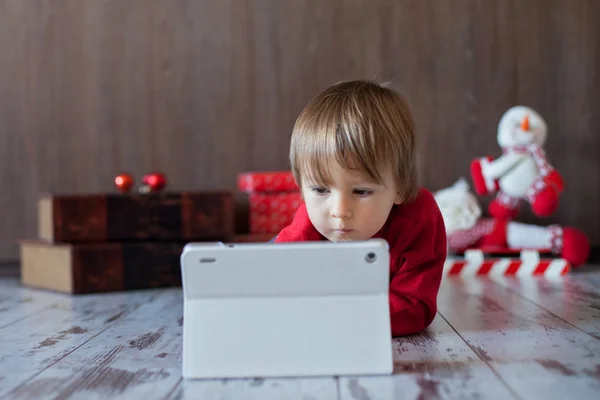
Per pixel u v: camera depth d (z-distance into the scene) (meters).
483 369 0.86
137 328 1.22
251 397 0.76
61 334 1.17
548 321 1.18
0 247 2.15
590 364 0.87
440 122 2.19
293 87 2.19
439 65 2.19
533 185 1.96
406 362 0.90
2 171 2.15
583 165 2.20
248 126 2.19
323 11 2.18
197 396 0.77
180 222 1.81
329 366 0.84
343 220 0.96
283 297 0.84
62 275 1.73
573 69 2.20
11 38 2.14
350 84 1.06
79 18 2.16
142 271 1.77
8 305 1.53
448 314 1.27
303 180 1.00
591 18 2.19
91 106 2.16
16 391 0.81
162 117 2.18
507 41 2.19
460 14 2.19
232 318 0.84
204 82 2.18
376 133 0.96
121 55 2.17
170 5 2.17
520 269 1.88
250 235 1.99
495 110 2.20
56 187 2.16
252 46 2.19
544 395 0.74
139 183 2.17
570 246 1.93
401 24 2.19
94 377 0.86
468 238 2.02
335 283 0.83
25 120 2.15
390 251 1.08
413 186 1.04
